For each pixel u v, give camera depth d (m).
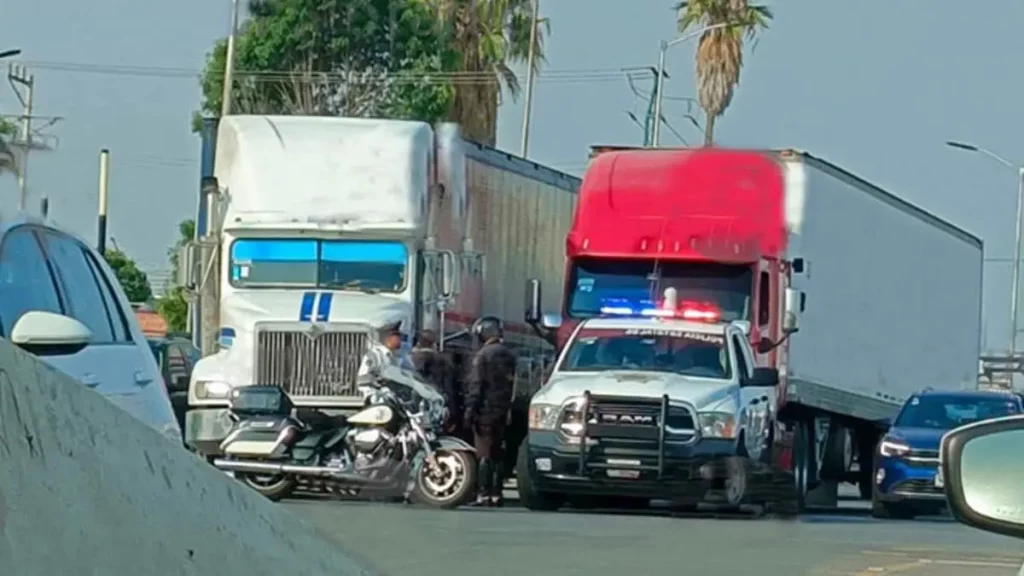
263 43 78.44
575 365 38.50
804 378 44.84
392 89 78.88
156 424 16.98
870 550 28.14
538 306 43.94
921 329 57.44
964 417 45.38
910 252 55.75
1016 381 90.38
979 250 66.38
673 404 36.31
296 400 40.50
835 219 47.03
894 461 42.97
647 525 32.31
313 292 41.06
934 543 29.94
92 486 9.07
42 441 8.89
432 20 80.69
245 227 41.41
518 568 23.89
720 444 36.38
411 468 35.84
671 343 38.53
